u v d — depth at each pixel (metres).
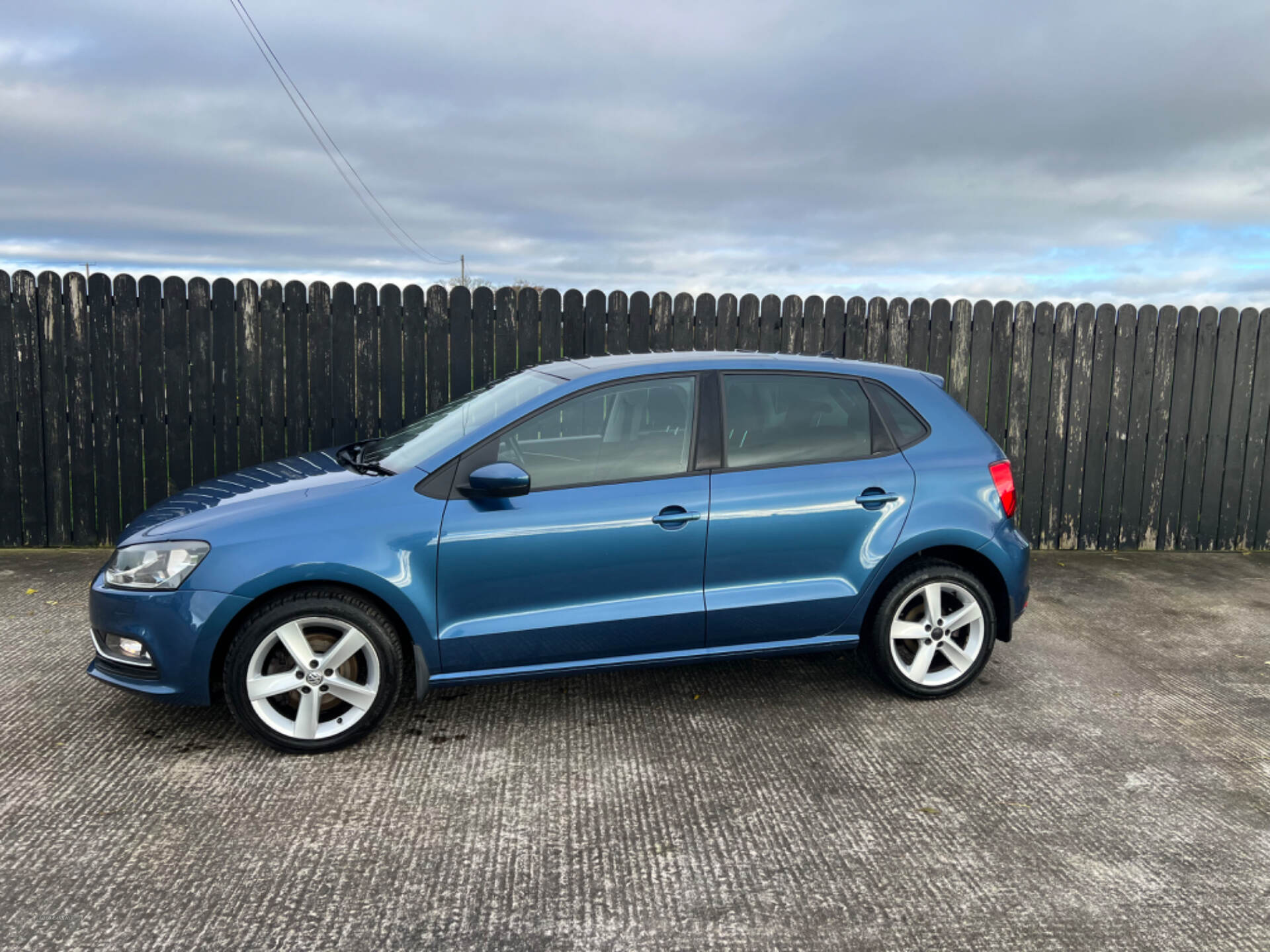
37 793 3.20
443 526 3.49
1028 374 7.70
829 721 3.98
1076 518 7.90
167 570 3.35
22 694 4.10
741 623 3.87
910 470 4.05
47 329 6.84
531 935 2.45
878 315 7.53
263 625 3.37
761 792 3.32
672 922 2.52
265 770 3.41
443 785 3.33
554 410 3.70
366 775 3.39
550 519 3.59
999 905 2.63
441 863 2.81
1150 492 7.92
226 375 7.04
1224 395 7.87
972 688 4.44
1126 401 7.80
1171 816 3.19
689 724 3.93
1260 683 4.61
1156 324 7.73
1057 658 4.94
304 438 7.19
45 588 5.91
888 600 4.05
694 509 3.74
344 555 3.38
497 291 7.20
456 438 3.72
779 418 3.98
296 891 2.63
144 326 6.92
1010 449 7.76
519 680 3.69
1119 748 3.77
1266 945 2.46
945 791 3.36
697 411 3.87
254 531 3.38
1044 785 3.42
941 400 4.25
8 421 6.90
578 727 3.88
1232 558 7.77
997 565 4.13
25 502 7.01
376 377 7.18
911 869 2.82
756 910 2.59
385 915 2.53
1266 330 7.83
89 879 2.67
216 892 2.62
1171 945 2.46
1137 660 4.95
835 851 2.92
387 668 3.53
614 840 2.97
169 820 3.03
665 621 3.77
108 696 4.09
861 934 2.48
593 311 7.30
